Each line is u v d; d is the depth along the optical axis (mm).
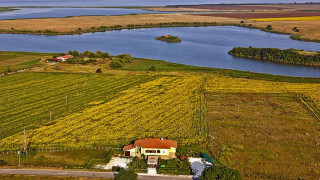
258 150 65312
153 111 84062
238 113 85188
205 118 80750
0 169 55625
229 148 65312
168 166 58250
